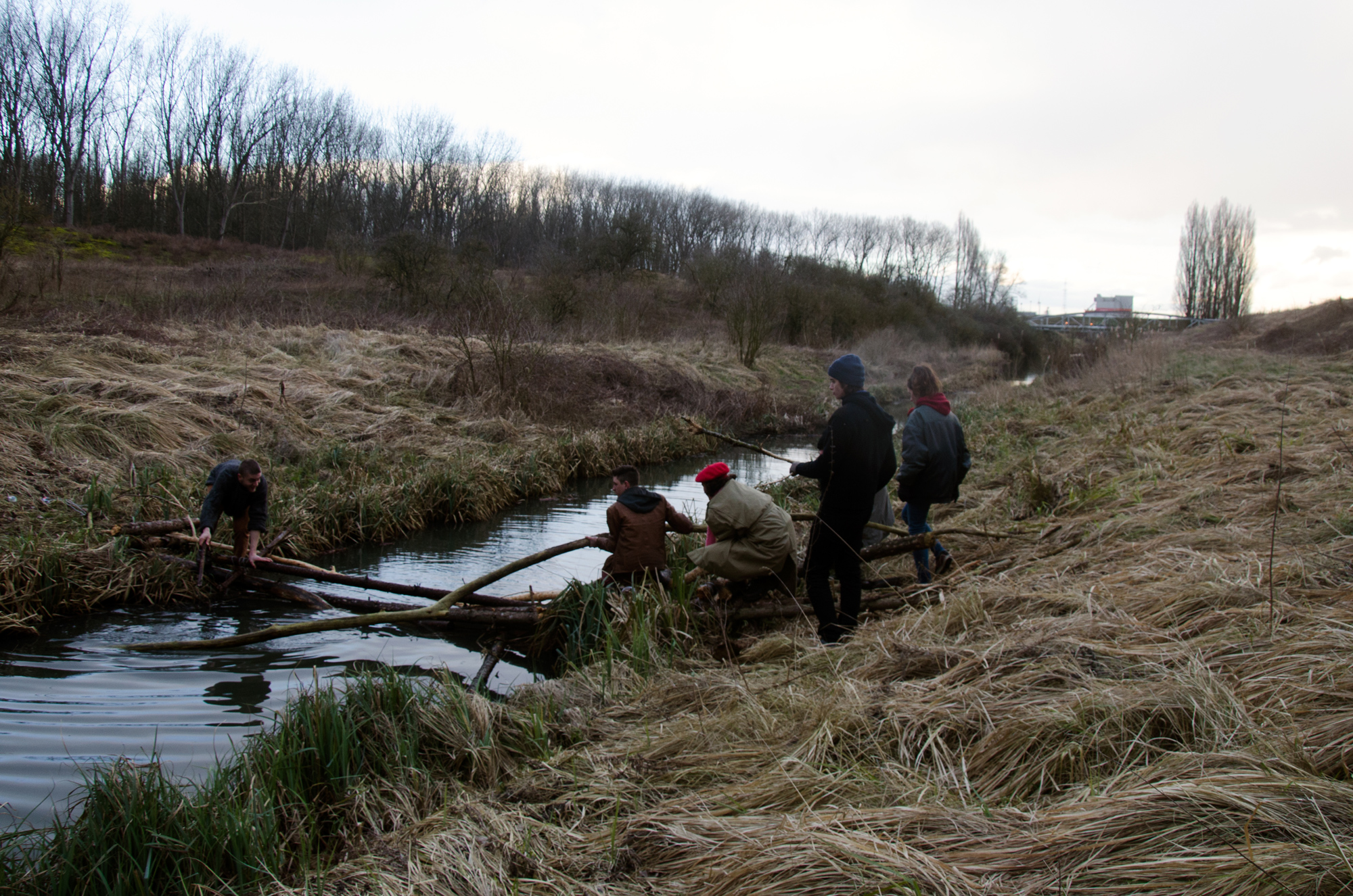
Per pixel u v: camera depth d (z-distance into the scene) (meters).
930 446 5.46
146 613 6.10
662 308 31.19
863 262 76.12
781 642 4.58
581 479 12.88
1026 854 2.23
